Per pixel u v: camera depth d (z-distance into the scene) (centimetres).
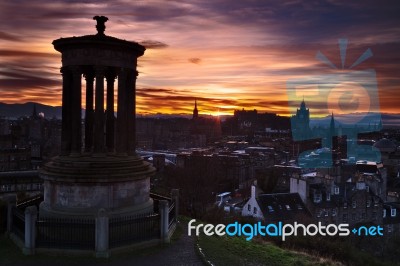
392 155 16225
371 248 6281
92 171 2322
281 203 7969
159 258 2056
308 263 2242
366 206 8512
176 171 8588
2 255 2061
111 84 2709
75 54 2422
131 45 2472
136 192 2470
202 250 2166
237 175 15838
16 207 2394
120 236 2136
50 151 16900
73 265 1931
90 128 2656
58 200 2380
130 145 2572
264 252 2358
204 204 6925
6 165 13912
